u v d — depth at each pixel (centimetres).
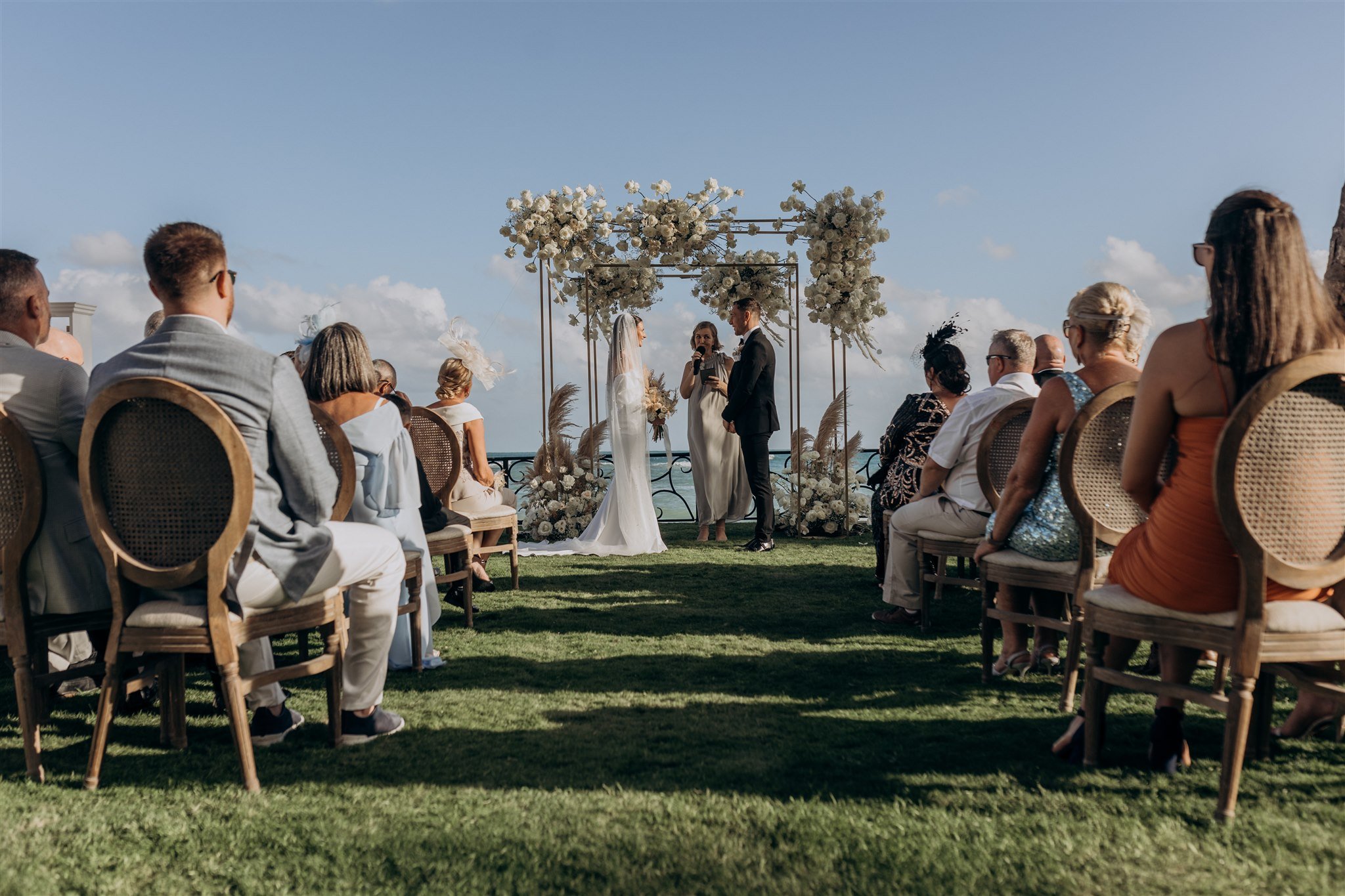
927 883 176
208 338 235
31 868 185
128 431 225
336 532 262
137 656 293
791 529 877
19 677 237
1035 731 274
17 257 262
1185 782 226
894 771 238
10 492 234
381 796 224
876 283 858
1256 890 171
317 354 354
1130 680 228
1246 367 202
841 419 871
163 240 238
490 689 333
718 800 218
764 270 878
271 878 182
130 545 231
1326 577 200
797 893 174
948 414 495
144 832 203
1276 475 197
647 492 742
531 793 225
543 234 861
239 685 229
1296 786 222
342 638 267
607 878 180
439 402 564
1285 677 219
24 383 249
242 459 220
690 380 820
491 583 559
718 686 333
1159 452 223
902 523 429
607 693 325
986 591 334
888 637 418
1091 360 308
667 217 865
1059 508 307
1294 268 200
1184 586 212
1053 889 173
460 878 181
